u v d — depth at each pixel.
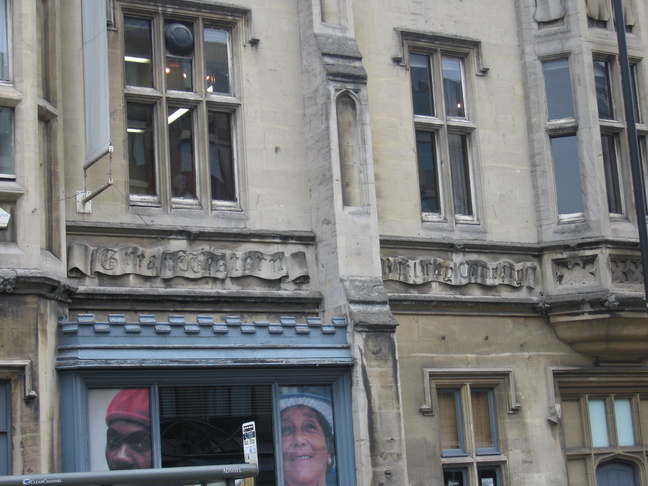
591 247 16.53
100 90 13.05
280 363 13.69
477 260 16.33
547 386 16.50
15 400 12.04
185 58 15.15
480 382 16.03
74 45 13.92
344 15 15.77
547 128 17.14
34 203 12.39
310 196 15.34
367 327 14.32
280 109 15.44
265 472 13.66
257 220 14.98
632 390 17.28
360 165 15.17
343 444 14.12
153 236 14.16
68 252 13.44
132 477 10.36
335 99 15.13
